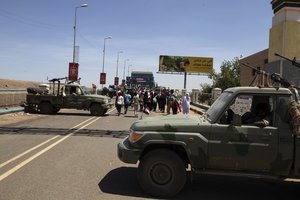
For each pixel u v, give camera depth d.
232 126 6.80
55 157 10.00
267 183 8.27
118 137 14.51
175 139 6.87
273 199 7.17
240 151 6.75
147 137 6.95
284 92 6.88
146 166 6.93
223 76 66.75
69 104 26.83
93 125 19.09
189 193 7.27
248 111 7.14
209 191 7.46
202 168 6.91
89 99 26.78
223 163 6.83
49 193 6.77
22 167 8.70
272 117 6.87
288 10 13.82
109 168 8.89
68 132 15.60
